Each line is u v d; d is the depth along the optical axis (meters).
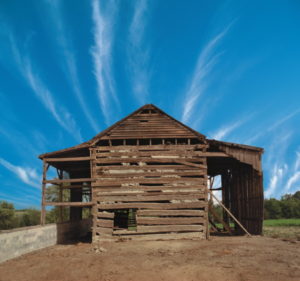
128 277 7.64
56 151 15.38
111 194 15.06
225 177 21.98
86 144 15.62
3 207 44.94
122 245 13.16
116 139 16.02
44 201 14.95
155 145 15.85
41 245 13.11
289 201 48.91
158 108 16.47
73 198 19.67
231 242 13.36
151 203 15.01
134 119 16.34
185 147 15.87
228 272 7.78
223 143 15.88
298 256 9.80
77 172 20.14
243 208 18.28
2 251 9.95
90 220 22.36
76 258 10.23
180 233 14.73
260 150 16.00
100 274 8.01
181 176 15.96
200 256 9.97
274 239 14.45
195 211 15.01
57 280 7.70
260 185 15.96
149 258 9.77
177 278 7.46
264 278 7.22
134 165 15.55
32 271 8.59
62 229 15.74
